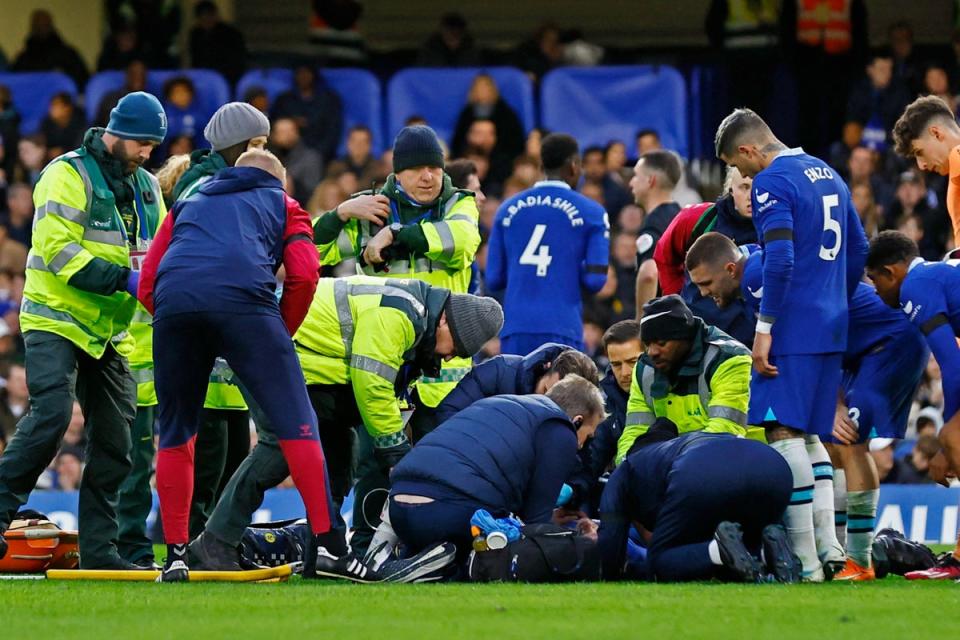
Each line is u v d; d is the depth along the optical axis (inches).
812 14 2235.5
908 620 713.0
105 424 1039.6
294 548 1064.2
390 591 857.5
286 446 912.9
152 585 918.4
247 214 917.8
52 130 2247.8
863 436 1074.7
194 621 708.0
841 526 1059.3
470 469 951.0
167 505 927.0
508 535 933.8
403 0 2679.6
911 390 1102.4
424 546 959.0
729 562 892.6
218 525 985.5
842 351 987.9
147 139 1032.2
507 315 1398.9
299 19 2679.6
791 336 968.3
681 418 1013.8
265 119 1022.4
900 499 1541.6
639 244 1346.0
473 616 721.6
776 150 993.5
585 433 1012.5
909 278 989.2
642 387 1025.5
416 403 1141.1
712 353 994.7
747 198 1160.2
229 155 1014.4
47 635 665.0
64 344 1014.4
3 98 2285.9
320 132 2172.7
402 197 1167.6
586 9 2647.6
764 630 672.4
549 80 2175.2
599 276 1392.7
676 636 651.5
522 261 1392.7
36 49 2416.3
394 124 2214.6
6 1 2534.5
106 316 1024.2
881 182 2063.2
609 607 757.9
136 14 2409.0
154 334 911.0
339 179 2080.5
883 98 2153.1
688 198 2036.2
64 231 1007.6
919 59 2298.2
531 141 2071.9
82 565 1039.6
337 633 660.7
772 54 2246.6
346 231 1180.5
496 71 2187.5
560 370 1057.5
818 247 976.3
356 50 2504.9
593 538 949.2
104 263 1006.4
